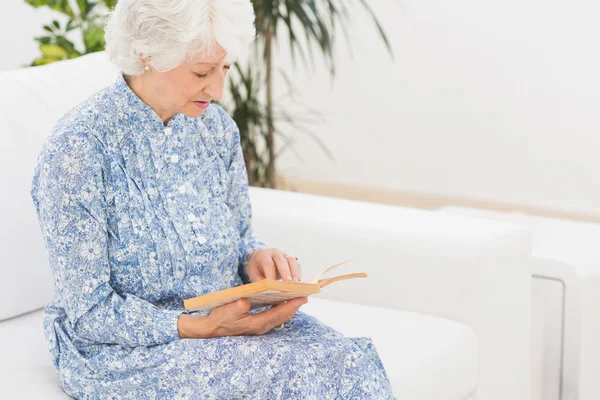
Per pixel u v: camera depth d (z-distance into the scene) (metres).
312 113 5.38
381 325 2.33
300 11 4.00
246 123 4.22
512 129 5.15
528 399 2.66
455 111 5.29
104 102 1.83
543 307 2.75
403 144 5.49
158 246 1.85
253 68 4.95
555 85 4.97
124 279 1.85
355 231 2.54
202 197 1.95
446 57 5.25
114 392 1.81
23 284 2.28
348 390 1.75
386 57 5.41
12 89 2.38
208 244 1.91
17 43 4.58
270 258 2.03
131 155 1.84
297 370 1.69
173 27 1.69
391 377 2.04
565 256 2.72
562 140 5.01
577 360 2.69
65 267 1.78
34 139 2.34
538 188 5.13
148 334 1.79
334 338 1.81
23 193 2.29
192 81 1.77
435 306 2.44
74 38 4.49
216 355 1.75
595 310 2.72
